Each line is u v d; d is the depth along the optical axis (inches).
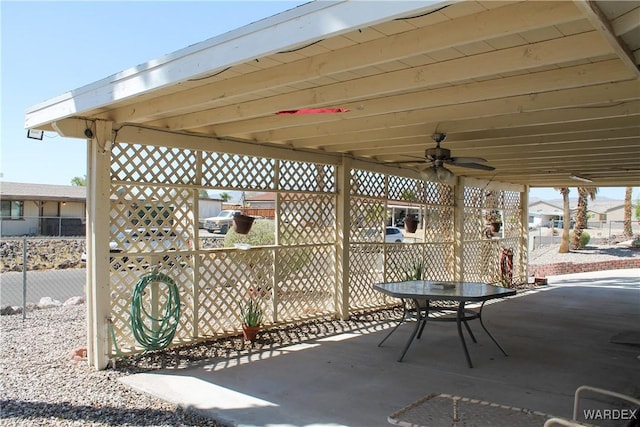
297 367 178.4
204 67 112.2
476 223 395.2
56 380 160.9
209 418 131.6
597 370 178.4
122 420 129.5
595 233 1172.5
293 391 152.2
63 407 137.6
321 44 109.1
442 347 210.8
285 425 126.2
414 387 157.3
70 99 156.3
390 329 246.1
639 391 155.3
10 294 364.2
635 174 349.7
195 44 113.9
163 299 204.7
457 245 364.2
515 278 453.4
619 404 142.7
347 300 270.7
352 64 112.0
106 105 144.5
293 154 241.8
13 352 193.0
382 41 107.0
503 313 298.5
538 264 600.7
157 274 189.3
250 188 227.5
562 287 428.5
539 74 128.5
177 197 201.3
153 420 130.1
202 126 184.2
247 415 132.4
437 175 196.9
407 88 128.3
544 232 1191.6
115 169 181.2
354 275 285.6
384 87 131.8
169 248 198.4
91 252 177.8
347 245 271.1
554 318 282.4
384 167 296.5
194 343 206.5
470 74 117.2
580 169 324.8
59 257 565.6
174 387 154.4
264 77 129.5
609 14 81.2
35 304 300.4
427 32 100.4
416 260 330.6
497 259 421.1
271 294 241.1
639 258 671.1
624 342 222.2
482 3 88.1
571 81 123.4
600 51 99.8
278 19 96.7
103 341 173.9
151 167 190.9
